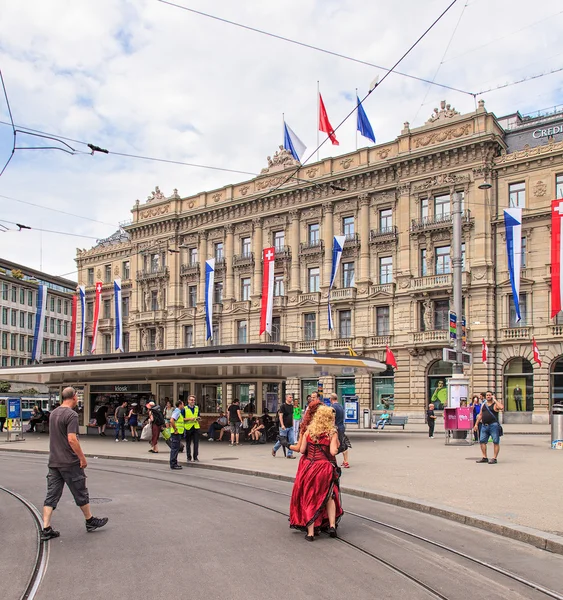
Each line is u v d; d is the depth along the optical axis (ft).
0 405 127.03
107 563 26.32
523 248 145.69
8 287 288.51
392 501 40.65
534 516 33.78
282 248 185.98
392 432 129.08
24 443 101.60
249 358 85.97
